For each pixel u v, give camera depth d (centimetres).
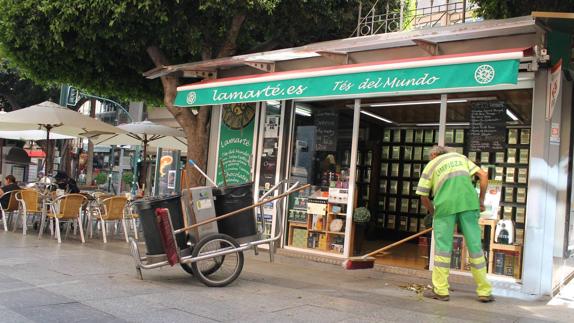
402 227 1070
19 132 1390
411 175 1070
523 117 684
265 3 838
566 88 652
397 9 944
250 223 655
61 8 828
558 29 588
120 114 2647
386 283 678
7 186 1079
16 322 432
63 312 470
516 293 618
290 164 888
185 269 663
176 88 926
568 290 658
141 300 528
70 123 1038
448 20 814
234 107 948
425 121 1005
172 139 1377
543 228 606
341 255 818
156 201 619
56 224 933
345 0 942
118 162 2827
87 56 952
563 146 653
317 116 877
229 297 561
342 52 741
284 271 744
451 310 532
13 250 805
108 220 980
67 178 1190
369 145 1064
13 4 865
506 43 620
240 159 932
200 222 622
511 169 691
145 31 887
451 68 573
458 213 575
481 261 571
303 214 870
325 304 544
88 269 682
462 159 586
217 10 864
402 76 609
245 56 803
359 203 1043
